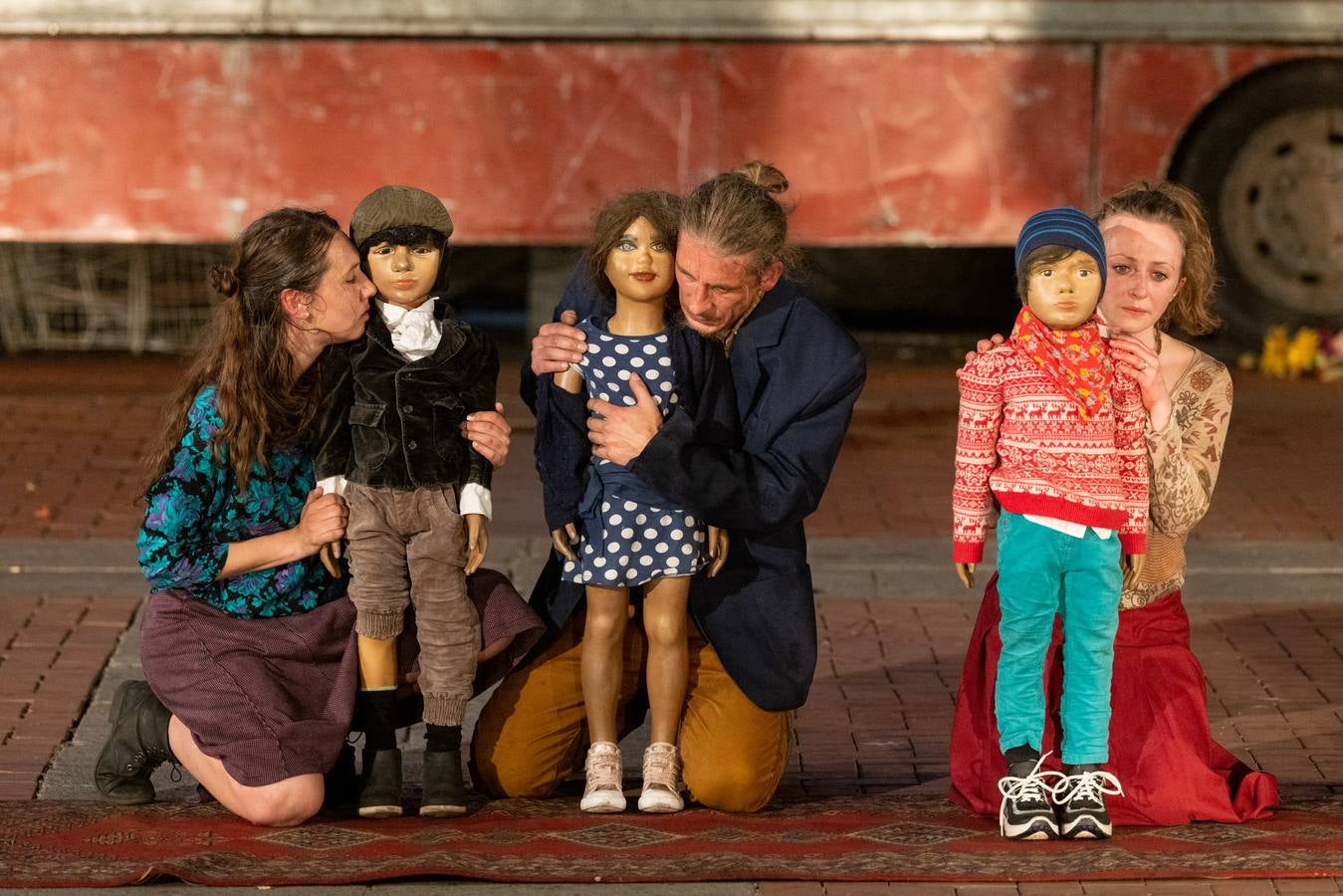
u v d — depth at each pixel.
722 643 5.86
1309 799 6.09
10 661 7.59
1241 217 14.77
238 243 5.64
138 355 15.15
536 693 6.02
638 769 6.57
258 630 5.81
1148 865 5.29
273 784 5.59
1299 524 10.20
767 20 13.68
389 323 5.67
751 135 13.87
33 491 10.74
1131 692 5.86
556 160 13.85
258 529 5.83
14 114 13.70
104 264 15.25
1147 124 14.02
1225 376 5.90
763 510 5.64
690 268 5.43
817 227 14.02
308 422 5.70
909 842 5.57
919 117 13.91
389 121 13.77
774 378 5.78
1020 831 5.55
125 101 13.70
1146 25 13.86
